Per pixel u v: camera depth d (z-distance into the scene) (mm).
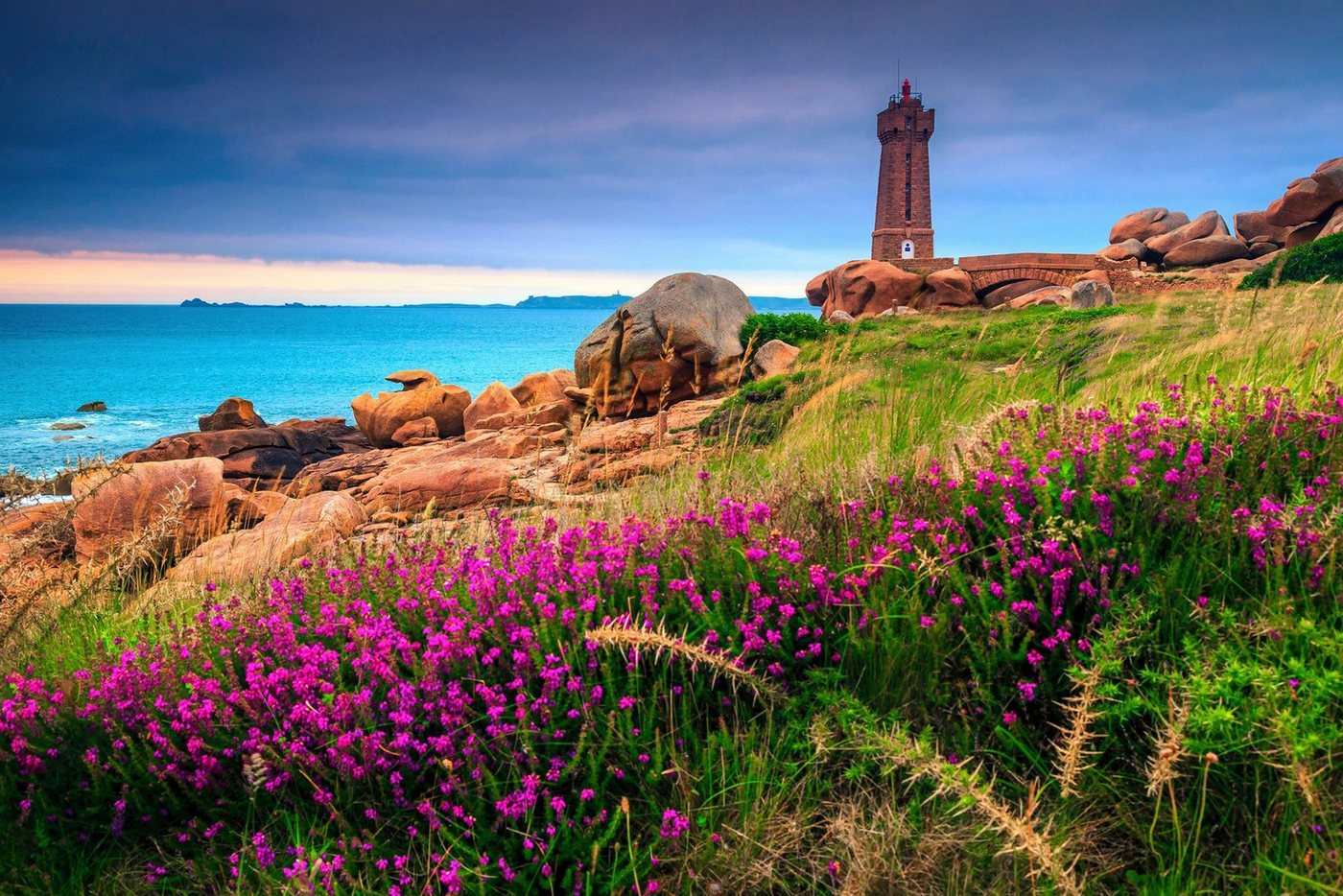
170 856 2809
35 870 2672
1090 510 3125
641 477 7172
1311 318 6539
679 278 20688
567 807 2703
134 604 5383
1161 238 67875
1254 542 2916
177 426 57094
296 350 186375
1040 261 59562
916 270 64625
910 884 2359
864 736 2588
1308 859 2023
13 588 4332
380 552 4734
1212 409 4027
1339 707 2348
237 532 8625
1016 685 2721
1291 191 48500
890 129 99875
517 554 3988
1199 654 2596
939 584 3025
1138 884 2207
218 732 2924
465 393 32844
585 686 2912
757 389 13961
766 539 3445
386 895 2461
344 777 2672
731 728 2939
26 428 56844
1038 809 2449
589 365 20875
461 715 2867
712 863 2457
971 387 7156
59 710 3209
